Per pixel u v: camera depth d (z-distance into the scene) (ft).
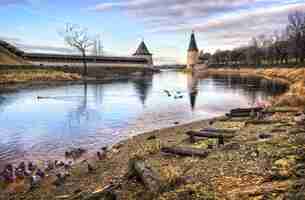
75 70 320.29
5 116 81.15
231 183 21.83
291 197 16.98
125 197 24.39
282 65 302.45
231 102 110.22
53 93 148.05
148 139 51.90
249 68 406.82
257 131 43.42
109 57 446.60
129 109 94.38
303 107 65.31
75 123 70.74
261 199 17.70
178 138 50.01
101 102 112.98
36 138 55.67
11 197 30.50
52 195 29.78
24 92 152.35
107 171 34.99
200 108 96.22
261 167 24.23
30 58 351.87
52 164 39.99
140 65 483.51
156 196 22.03
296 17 313.32
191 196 20.35
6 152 46.68
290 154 25.96
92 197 25.52
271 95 125.49
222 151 32.48
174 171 27.35
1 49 311.88
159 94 144.56
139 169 28.58
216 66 568.82
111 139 54.75
